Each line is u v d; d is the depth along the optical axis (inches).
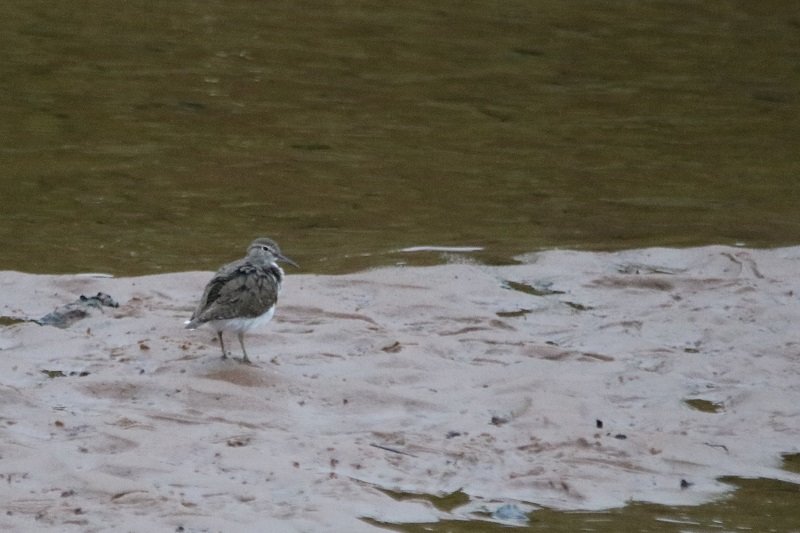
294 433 464.1
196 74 1055.0
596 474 448.8
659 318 601.9
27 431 452.4
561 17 1275.8
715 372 544.4
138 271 645.3
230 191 800.3
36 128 910.4
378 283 624.4
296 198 791.1
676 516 424.8
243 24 1203.2
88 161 847.7
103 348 533.3
